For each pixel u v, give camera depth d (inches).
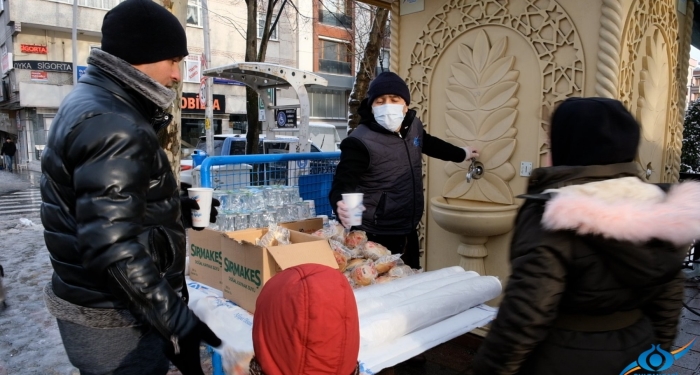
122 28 63.8
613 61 112.1
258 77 360.2
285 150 446.0
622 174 54.9
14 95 839.7
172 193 67.9
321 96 1055.6
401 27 157.1
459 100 143.0
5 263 248.4
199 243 101.5
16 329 163.6
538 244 51.4
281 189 126.8
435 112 150.8
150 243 62.8
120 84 64.8
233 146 482.9
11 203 478.3
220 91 923.4
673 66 155.7
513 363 53.0
